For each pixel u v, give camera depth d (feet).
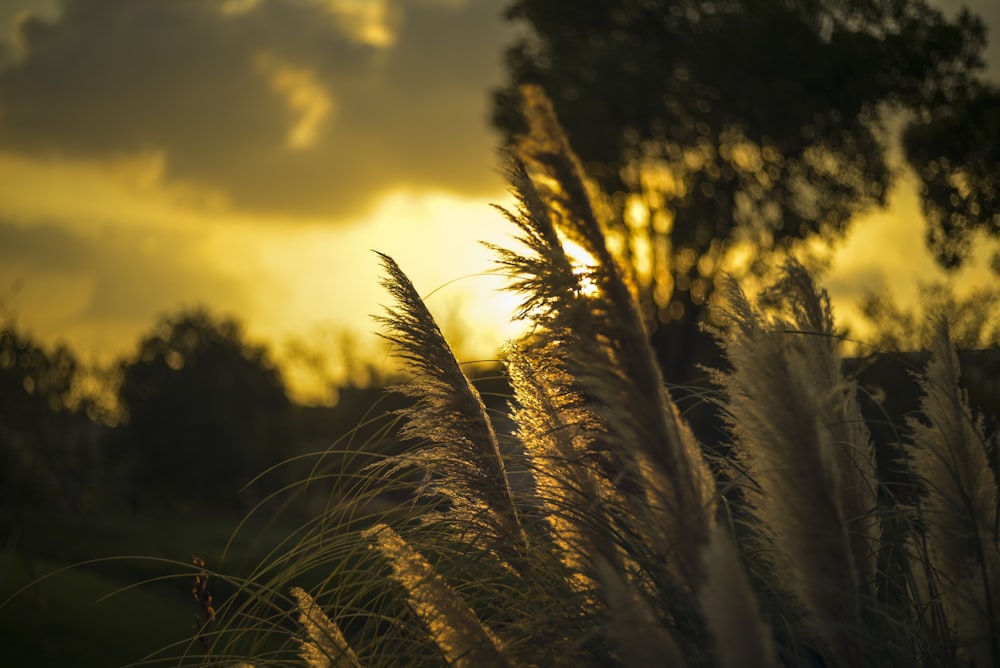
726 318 6.36
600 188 100.22
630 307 5.87
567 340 5.96
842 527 5.78
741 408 6.06
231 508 197.88
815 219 95.40
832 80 86.02
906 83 80.89
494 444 7.56
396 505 7.86
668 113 96.27
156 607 69.05
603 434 6.50
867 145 89.61
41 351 116.88
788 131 91.66
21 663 55.01
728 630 4.66
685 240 99.91
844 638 5.76
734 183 97.96
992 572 6.47
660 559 5.92
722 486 6.96
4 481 113.39
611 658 6.16
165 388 247.29
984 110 70.64
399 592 7.24
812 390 6.05
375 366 152.56
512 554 7.39
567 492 6.84
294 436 237.66
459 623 6.56
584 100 96.32
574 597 6.55
